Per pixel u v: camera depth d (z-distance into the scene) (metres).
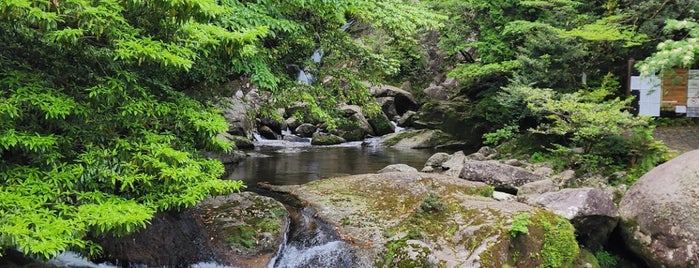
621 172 7.75
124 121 4.17
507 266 4.62
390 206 6.08
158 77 4.86
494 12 13.07
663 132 9.80
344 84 9.91
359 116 16.66
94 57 4.09
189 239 5.43
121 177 3.93
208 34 4.36
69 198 3.81
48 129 4.00
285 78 8.01
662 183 5.44
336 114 9.16
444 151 13.77
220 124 4.61
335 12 7.37
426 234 5.14
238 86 9.80
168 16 4.05
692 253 4.87
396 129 17.47
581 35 9.81
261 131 16.11
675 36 10.21
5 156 3.95
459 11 14.30
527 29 11.43
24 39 4.08
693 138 9.23
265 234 5.61
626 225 5.52
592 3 11.98
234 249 5.39
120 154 4.08
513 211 5.26
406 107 19.67
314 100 8.39
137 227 4.09
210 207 5.92
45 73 4.05
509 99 10.68
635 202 5.61
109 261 5.24
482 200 5.87
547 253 4.92
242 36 4.27
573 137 9.12
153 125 4.49
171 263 5.29
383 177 7.24
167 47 4.03
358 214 5.89
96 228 3.69
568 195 5.77
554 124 9.40
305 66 8.80
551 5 11.58
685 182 5.25
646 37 10.07
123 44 3.72
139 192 4.20
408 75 21.62
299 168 10.41
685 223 5.01
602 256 5.57
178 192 4.24
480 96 15.08
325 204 6.29
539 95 8.91
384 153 13.20
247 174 9.57
